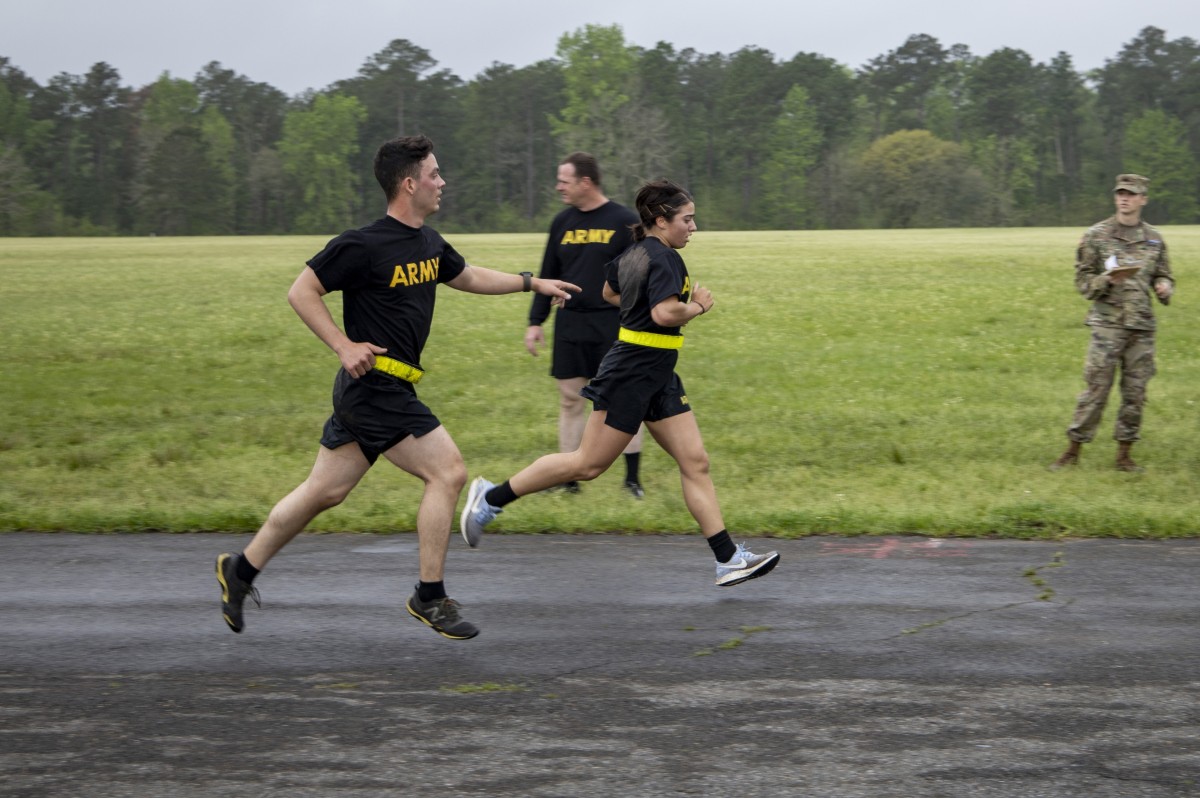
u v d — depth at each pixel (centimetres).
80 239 8388
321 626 618
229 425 1369
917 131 12950
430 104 14788
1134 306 1030
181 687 530
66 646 588
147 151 14662
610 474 1059
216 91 17175
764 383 1641
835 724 482
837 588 676
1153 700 505
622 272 673
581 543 785
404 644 588
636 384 668
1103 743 462
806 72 14762
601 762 450
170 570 729
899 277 3175
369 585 694
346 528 830
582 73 12750
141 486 1018
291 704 510
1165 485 978
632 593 671
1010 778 433
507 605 650
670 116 14088
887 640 585
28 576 715
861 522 814
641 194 669
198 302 2834
